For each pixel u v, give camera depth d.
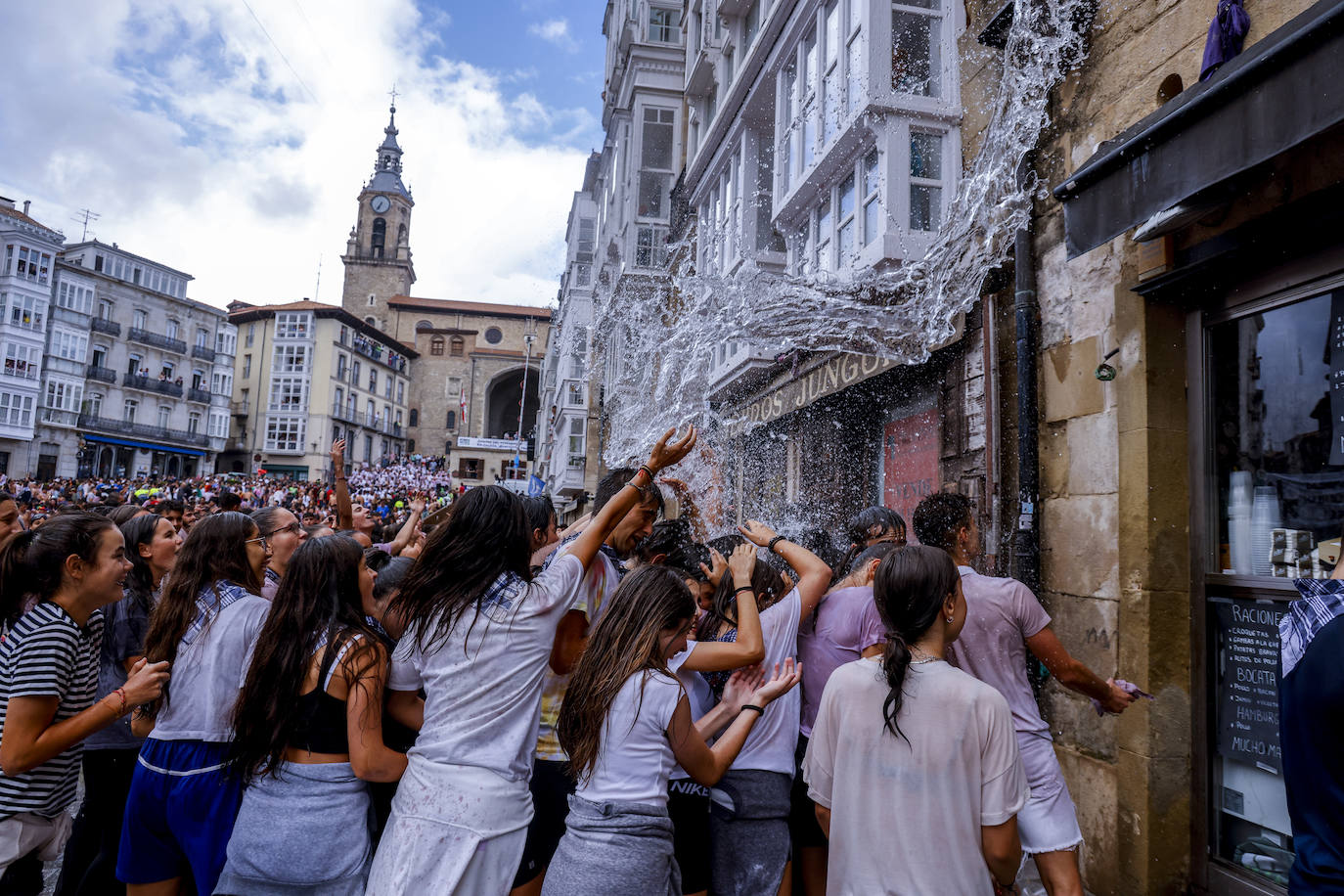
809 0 7.23
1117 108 3.90
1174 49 3.56
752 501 10.45
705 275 10.93
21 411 46.56
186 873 2.67
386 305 80.25
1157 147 3.00
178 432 58.31
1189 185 2.82
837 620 2.78
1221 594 3.35
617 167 17.34
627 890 1.98
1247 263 3.25
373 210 82.94
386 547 5.16
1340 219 2.82
